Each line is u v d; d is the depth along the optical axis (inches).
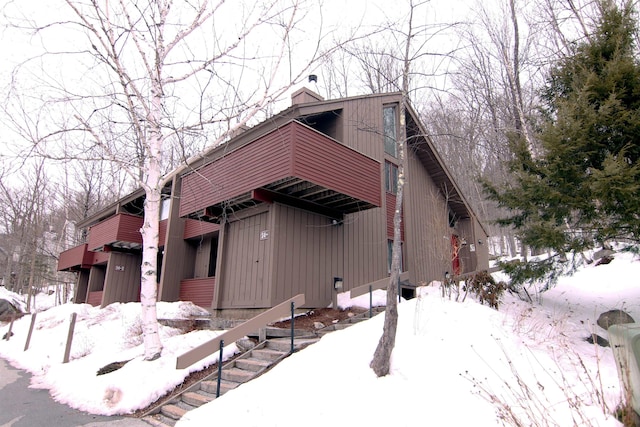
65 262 884.0
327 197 404.8
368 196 418.3
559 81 326.3
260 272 389.1
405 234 551.5
